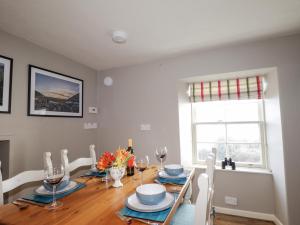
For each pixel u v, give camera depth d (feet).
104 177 5.34
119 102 10.39
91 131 10.36
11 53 6.70
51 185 3.84
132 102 10.06
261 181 7.85
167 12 5.62
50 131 8.02
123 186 4.62
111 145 10.42
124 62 9.79
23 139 6.95
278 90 7.16
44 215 3.16
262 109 8.72
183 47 8.12
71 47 7.93
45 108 7.79
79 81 9.64
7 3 5.08
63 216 3.13
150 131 9.53
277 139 7.32
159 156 6.22
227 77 8.83
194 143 9.86
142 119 9.76
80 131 9.61
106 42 7.52
